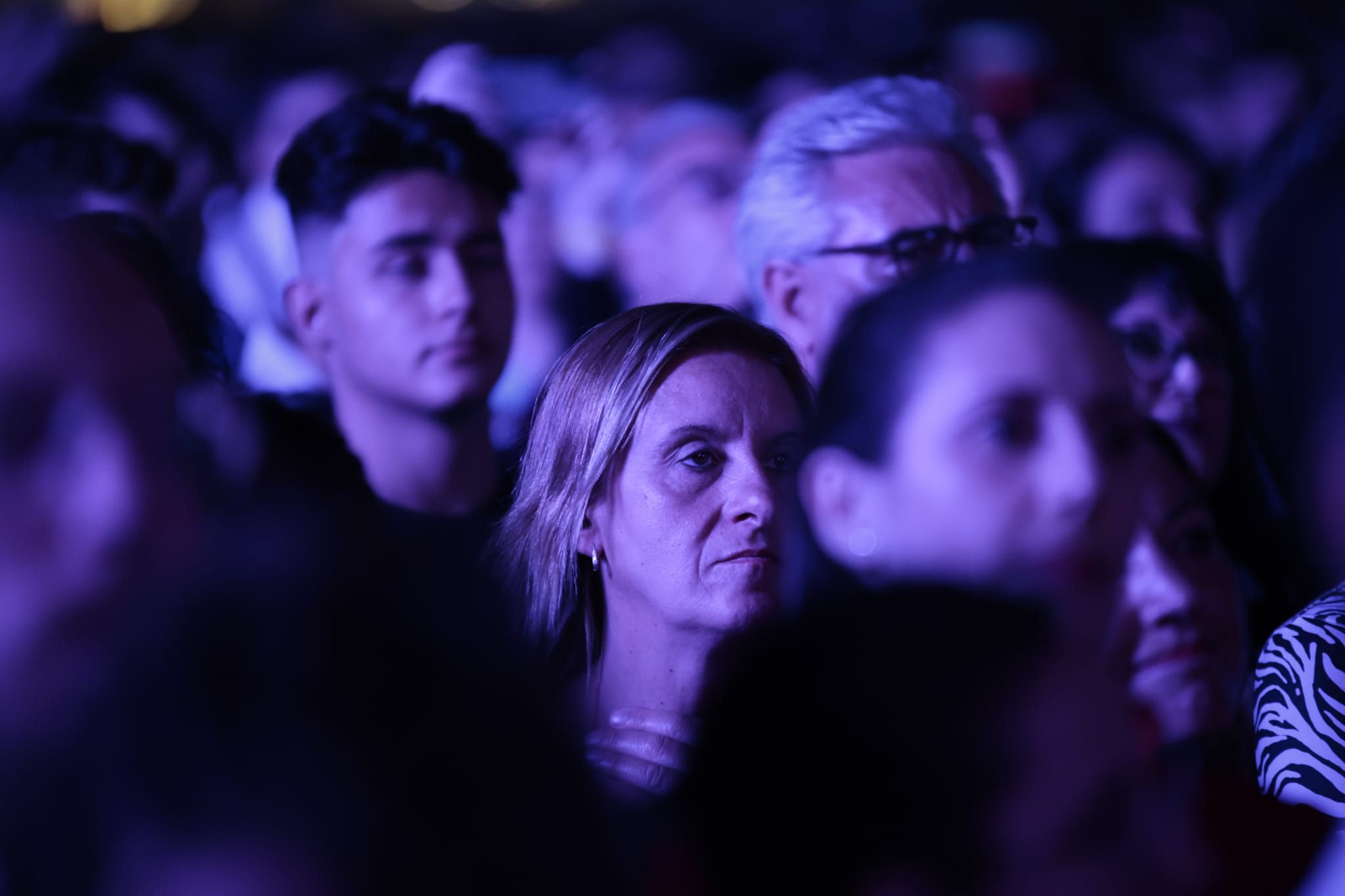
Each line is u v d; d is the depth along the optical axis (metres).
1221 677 6.37
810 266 8.68
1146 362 7.48
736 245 9.48
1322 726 6.02
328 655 3.17
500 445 11.99
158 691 3.11
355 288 9.23
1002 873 3.54
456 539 6.76
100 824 3.05
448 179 9.30
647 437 6.43
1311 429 3.81
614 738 6.11
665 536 6.33
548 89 29.08
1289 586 7.73
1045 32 29.91
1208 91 23.52
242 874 3.01
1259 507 7.75
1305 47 21.70
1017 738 3.52
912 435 3.80
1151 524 6.35
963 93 20.78
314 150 9.34
